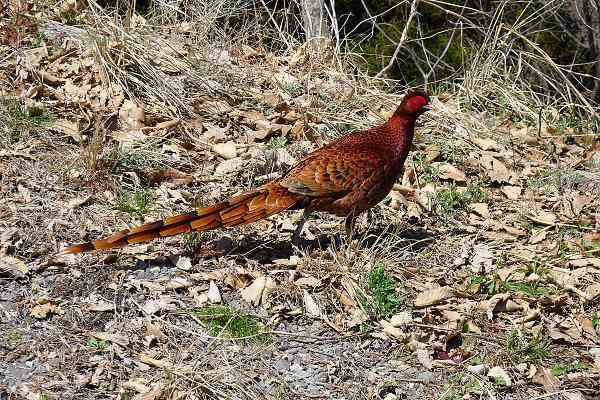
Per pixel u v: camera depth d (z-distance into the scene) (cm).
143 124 823
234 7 1070
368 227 726
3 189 699
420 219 753
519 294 659
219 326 595
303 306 623
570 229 755
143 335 579
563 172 860
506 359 596
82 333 575
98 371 546
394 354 594
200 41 998
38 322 579
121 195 719
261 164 794
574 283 677
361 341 601
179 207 722
